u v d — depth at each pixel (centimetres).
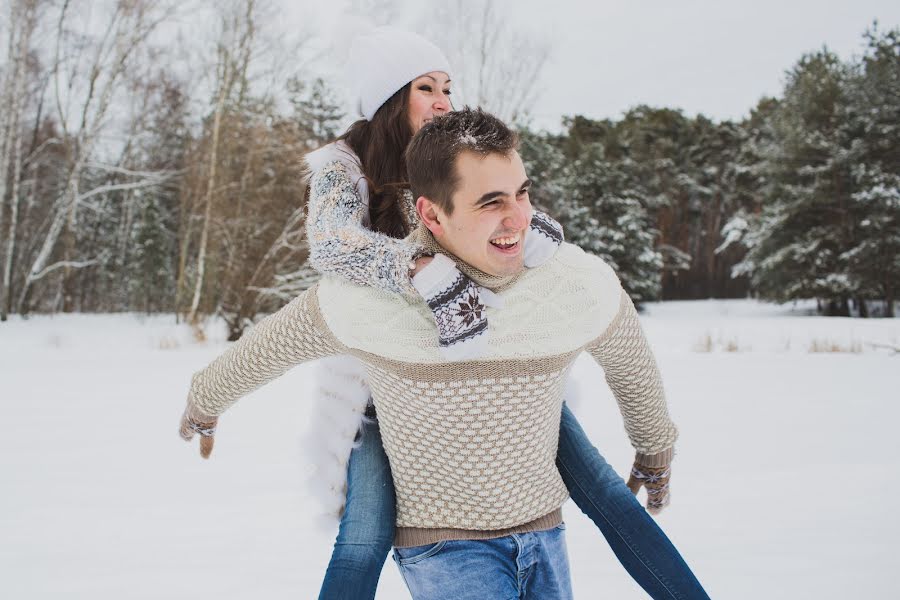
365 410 145
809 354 1070
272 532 291
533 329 115
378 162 178
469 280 111
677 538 273
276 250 1371
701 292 4222
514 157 112
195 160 1911
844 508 305
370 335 117
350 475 140
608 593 222
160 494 352
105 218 2770
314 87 1448
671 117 4409
